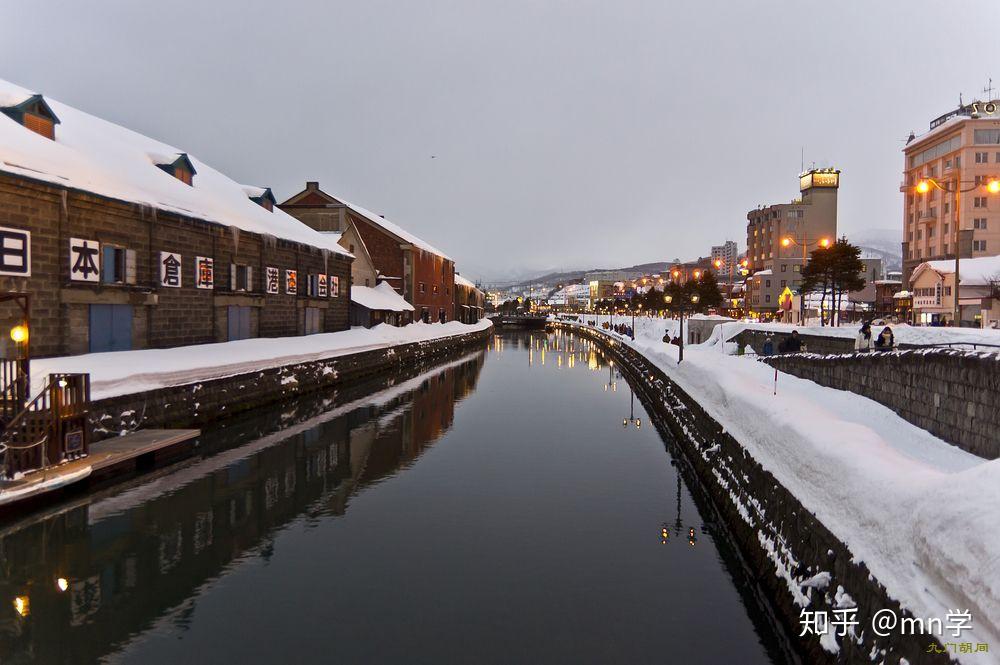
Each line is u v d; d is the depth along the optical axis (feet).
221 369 72.90
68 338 63.93
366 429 72.49
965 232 175.52
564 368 155.53
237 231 93.97
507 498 46.62
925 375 39.40
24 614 28.58
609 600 30.25
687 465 57.41
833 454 25.98
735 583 32.40
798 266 306.35
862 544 20.75
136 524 40.24
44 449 40.50
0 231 56.03
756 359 83.56
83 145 77.87
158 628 27.32
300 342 107.86
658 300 323.57
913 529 17.95
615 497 47.24
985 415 32.07
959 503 16.40
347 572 33.22
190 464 55.16
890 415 43.27
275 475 52.16
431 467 55.62
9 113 68.13
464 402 95.71
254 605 29.48
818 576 23.22
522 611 28.99
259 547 36.60
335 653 25.30
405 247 208.03
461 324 277.85
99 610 28.91
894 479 20.99
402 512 43.14
